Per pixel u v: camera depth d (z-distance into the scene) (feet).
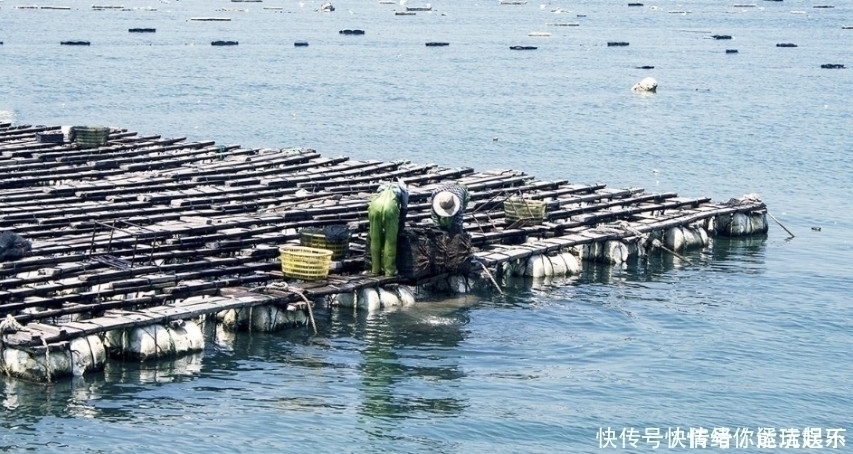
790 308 266.77
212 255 244.63
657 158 466.70
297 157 351.67
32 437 182.50
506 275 274.98
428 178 331.36
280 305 229.66
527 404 206.39
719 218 331.98
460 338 234.38
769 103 641.81
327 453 184.03
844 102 653.71
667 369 226.17
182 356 214.69
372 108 580.71
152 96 599.16
